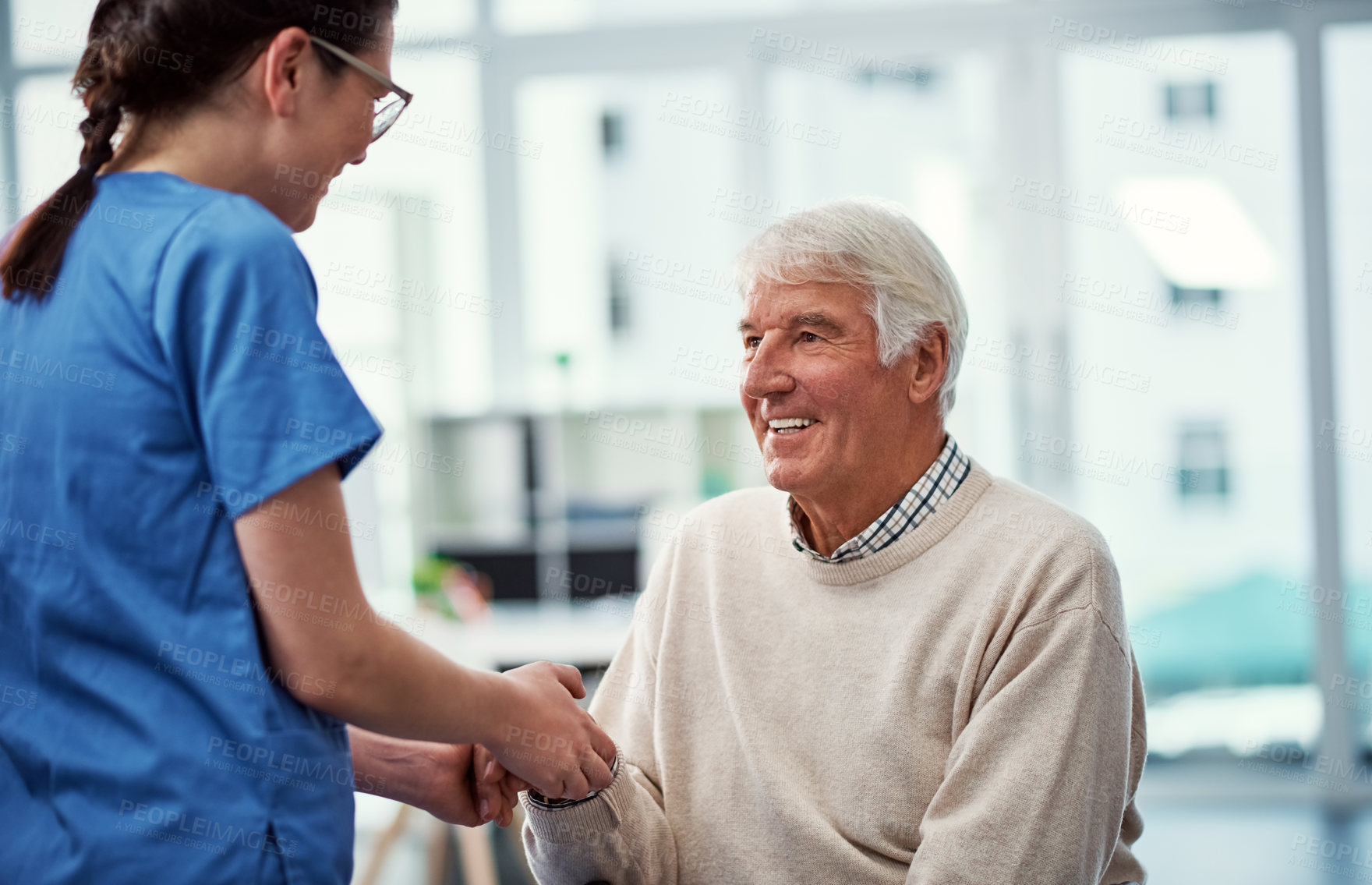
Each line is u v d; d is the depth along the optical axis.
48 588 0.83
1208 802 4.06
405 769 1.23
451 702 0.91
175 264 0.80
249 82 0.87
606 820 1.27
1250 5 3.99
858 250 1.28
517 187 4.29
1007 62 4.12
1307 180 3.96
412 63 4.27
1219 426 4.05
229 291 0.79
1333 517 3.98
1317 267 3.96
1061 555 1.24
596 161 4.28
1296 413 4.02
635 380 4.28
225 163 0.88
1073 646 1.19
